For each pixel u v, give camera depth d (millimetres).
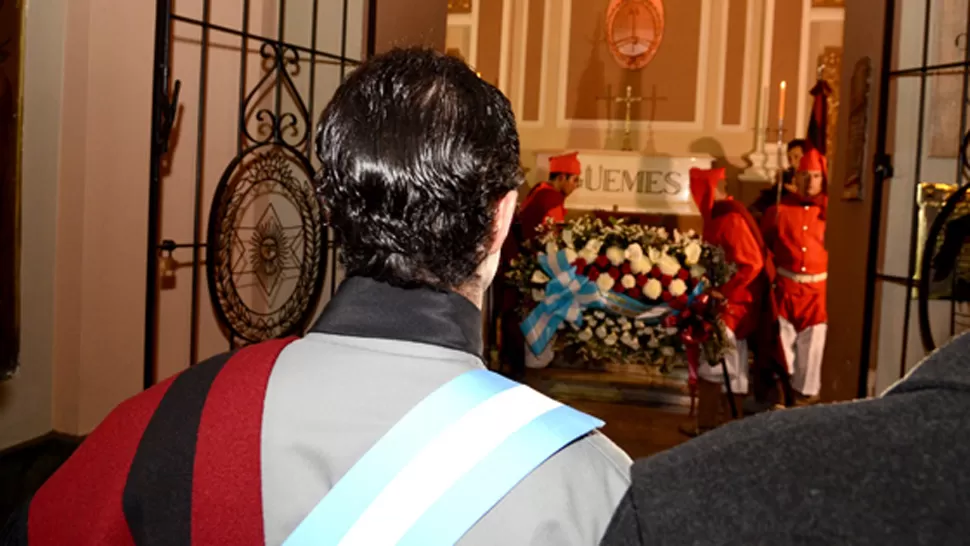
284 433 534
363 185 583
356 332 580
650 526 443
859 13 3139
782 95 5094
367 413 537
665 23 6246
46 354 2549
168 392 585
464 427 528
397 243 581
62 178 2531
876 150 2428
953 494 382
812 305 4551
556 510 502
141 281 2633
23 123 2385
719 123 6176
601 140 6355
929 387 427
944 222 2439
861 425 425
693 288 3320
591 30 6359
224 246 2512
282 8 2207
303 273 2555
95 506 542
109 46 2516
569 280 3412
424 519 498
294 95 2264
